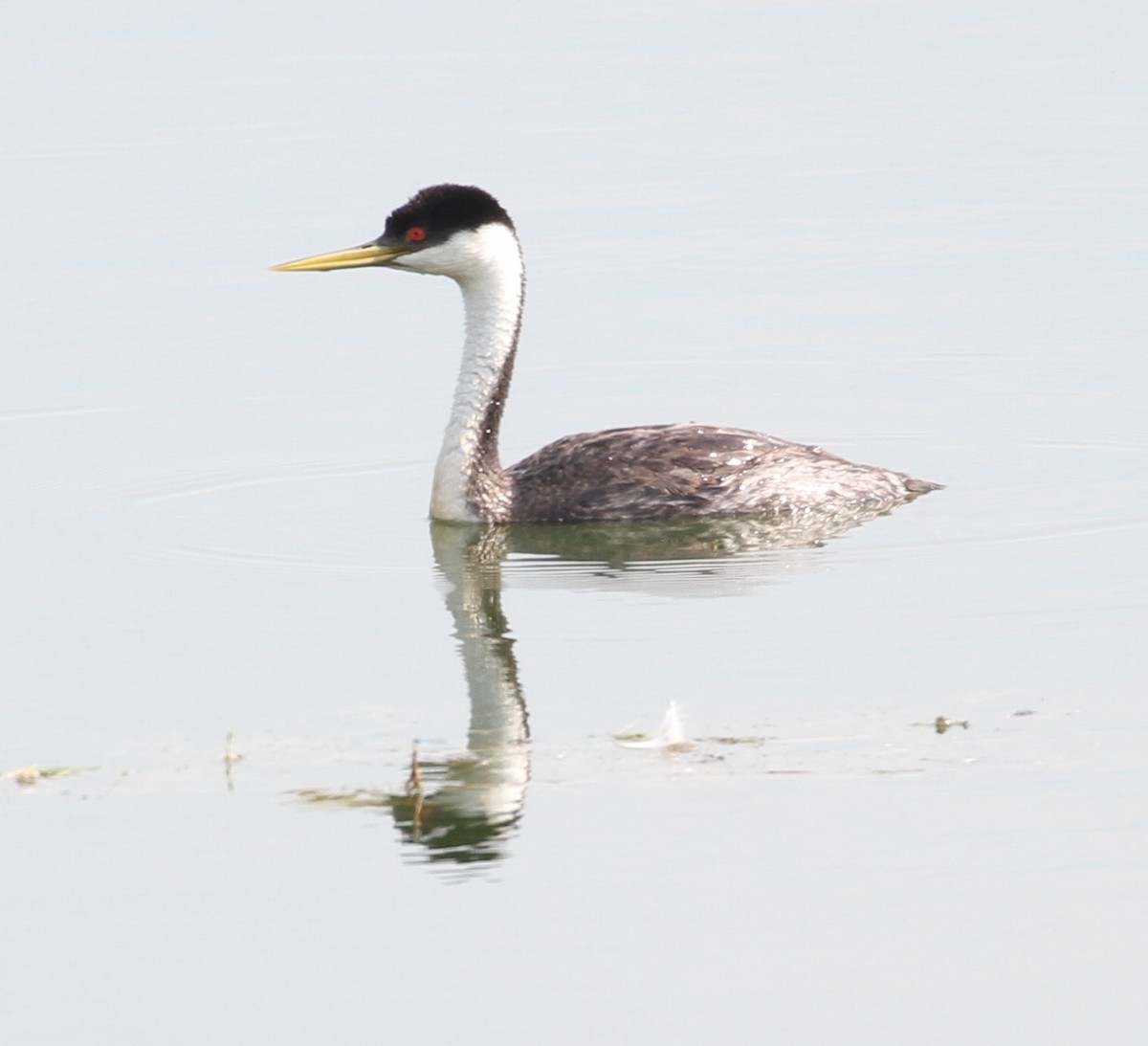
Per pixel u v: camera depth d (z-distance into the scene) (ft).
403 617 49.93
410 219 57.72
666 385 71.26
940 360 72.90
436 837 38.45
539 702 44.24
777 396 69.97
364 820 39.14
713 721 43.04
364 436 66.33
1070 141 99.25
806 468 58.13
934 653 46.55
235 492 61.00
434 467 61.11
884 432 66.18
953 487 60.34
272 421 67.87
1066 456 63.10
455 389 57.82
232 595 51.75
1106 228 86.58
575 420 68.18
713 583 52.08
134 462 63.82
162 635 48.78
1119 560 52.85
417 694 44.91
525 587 52.16
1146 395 68.49
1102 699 43.68
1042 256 83.56
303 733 42.98
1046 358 72.54
